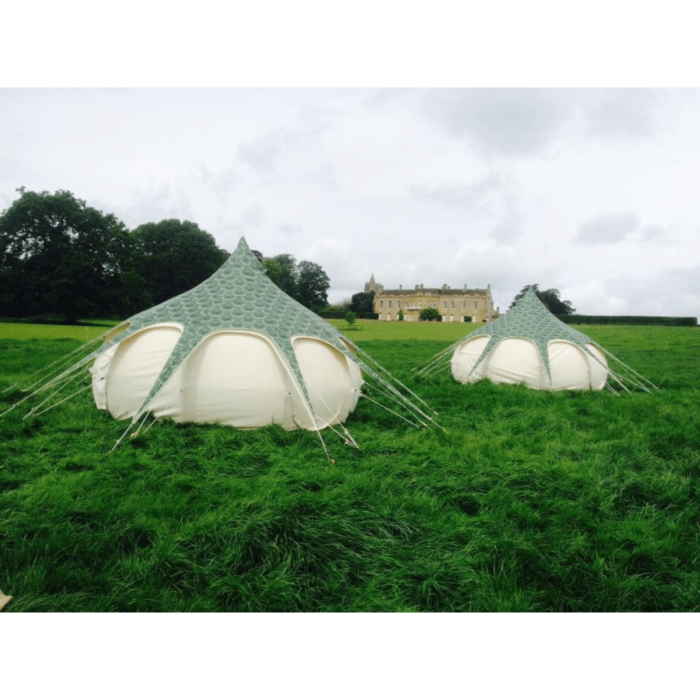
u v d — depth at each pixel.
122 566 3.81
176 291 68.81
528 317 13.11
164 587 3.63
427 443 7.35
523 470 6.09
